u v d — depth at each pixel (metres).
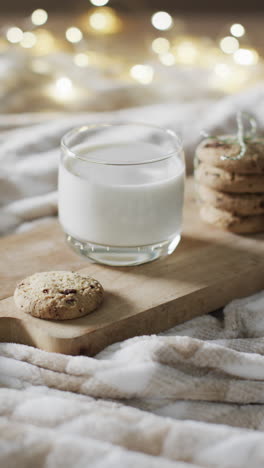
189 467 0.55
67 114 1.04
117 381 0.61
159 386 0.61
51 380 0.62
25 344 0.65
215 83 1.16
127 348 0.63
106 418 0.59
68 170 0.70
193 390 0.61
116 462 0.55
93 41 1.39
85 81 1.10
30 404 0.60
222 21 2.00
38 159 0.88
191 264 0.72
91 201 0.69
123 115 0.97
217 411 0.61
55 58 1.16
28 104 1.06
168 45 1.38
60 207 0.72
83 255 0.72
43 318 0.65
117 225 0.69
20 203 0.84
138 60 1.29
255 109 0.96
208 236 0.76
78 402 0.60
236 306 0.70
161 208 0.69
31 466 0.56
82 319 0.65
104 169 0.69
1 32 1.36
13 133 0.92
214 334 0.68
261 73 1.21
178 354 0.62
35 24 1.40
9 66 1.08
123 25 1.59
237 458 0.57
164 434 0.58
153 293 0.68
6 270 0.71
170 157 0.70
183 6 2.20
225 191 0.75
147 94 1.10
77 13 1.75
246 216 0.76
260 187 0.74
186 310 0.69
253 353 0.64
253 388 0.62
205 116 0.95
